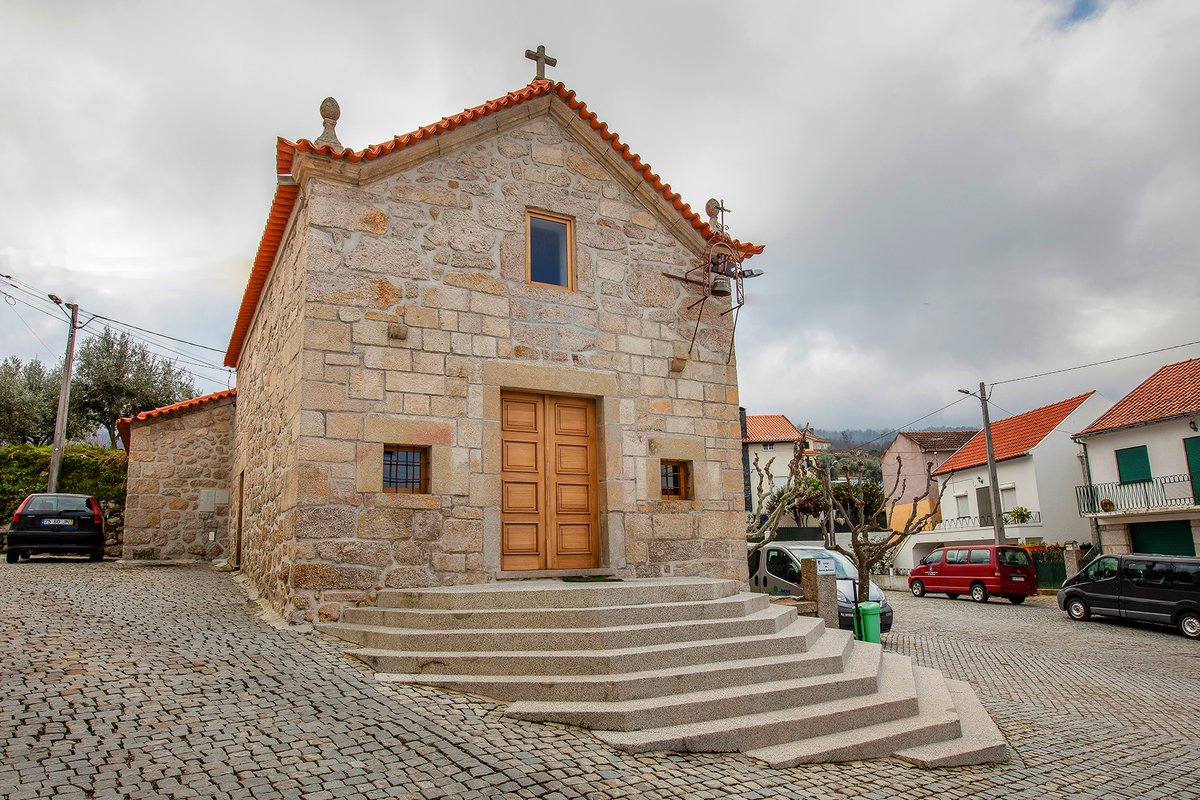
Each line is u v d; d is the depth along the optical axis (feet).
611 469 32.99
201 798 12.53
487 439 30.19
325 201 28.50
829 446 159.53
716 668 20.67
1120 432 84.43
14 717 15.28
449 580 28.32
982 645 45.29
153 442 52.29
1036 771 19.79
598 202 35.14
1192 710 28.63
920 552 115.96
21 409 79.41
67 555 54.80
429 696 18.95
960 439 139.95
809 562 37.17
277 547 29.35
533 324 32.24
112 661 19.75
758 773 16.84
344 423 27.35
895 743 19.72
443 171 31.24
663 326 35.86
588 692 18.97
